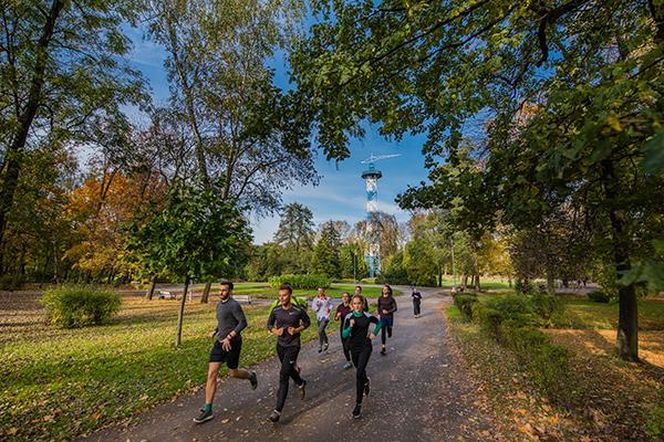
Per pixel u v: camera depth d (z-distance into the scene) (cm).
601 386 632
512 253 1631
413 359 831
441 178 419
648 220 377
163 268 905
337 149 437
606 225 525
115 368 701
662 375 708
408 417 486
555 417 483
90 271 3028
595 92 200
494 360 803
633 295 839
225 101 1848
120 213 2252
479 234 437
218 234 919
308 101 399
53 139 902
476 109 322
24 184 830
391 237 5656
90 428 448
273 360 812
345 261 6988
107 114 1049
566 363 536
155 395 560
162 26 1666
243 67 1770
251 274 6462
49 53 874
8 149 809
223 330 511
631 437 423
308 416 490
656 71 185
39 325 1236
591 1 372
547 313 1344
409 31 303
